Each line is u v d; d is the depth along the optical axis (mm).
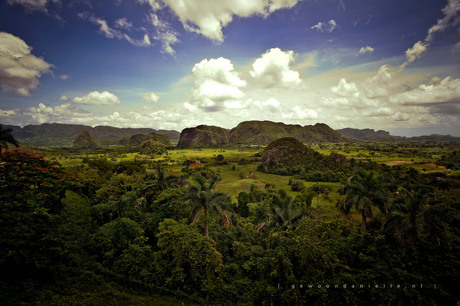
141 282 19828
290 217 28500
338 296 17531
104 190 40500
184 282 21469
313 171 111438
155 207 34156
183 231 22969
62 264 19312
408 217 23062
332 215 44812
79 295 16297
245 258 26906
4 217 16109
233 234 30703
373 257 21250
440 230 21094
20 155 28531
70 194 43281
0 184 20609
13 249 14992
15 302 13133
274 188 85688
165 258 23281
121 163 71000
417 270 19281
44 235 18297
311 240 20703
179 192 33375
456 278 17328
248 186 95812
